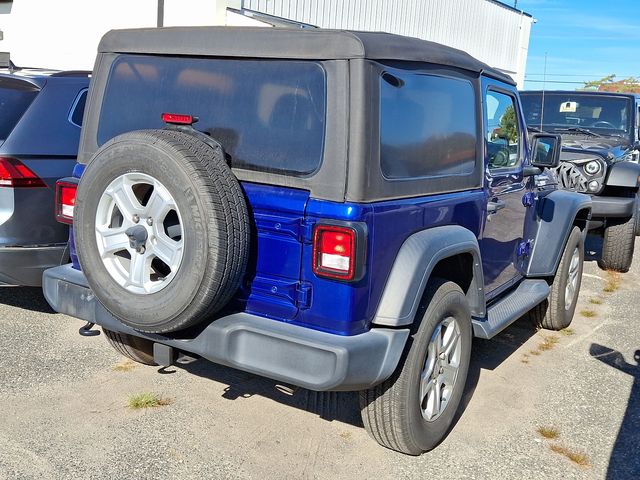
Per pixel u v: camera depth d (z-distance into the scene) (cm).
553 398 450
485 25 2309
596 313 652
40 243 473
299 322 310
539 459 372
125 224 314
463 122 387
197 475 336
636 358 535
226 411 403
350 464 355
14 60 1548
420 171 345
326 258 296
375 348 305
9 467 330
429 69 350
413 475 348
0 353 461
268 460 353
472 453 374
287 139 313
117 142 312
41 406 393
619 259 809
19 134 470
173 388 428
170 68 354
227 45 332
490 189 423
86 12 1386
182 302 297
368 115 299
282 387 413
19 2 1510
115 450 353
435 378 367
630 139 900
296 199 304
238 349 310
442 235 348
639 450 388
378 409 343
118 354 475
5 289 593
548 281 569
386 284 318
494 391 456
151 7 1281
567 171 787
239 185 309
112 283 320
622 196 791
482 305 401
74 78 521
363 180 297
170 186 296
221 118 333
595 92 956
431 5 1962
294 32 314
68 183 373
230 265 296
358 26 1667
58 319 533
